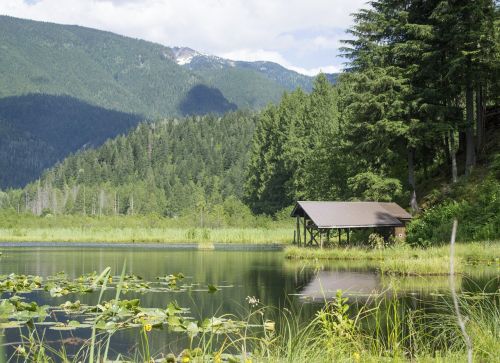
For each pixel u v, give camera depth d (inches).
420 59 1836.9
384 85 1793.8
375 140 1793.8
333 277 963.3
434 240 1475.1
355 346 347.6
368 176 1812.3
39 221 3361.2
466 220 1486.2
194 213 3831.2
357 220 1590.8
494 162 1654.8
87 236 2689.5
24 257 1519.4
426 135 1729.8
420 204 1828.2
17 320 537.6
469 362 141.7
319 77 3693.4
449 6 1708.9
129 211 6348.4
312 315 583.2
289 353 311.9
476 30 1685.5
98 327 484.1
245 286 854.5
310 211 1587.1
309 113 3673.7
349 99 1873.8
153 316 550.6
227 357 369.1
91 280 924.6
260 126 4379.9
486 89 1918.1
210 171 7116.1
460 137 2006.6
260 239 2539.4
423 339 454.3
